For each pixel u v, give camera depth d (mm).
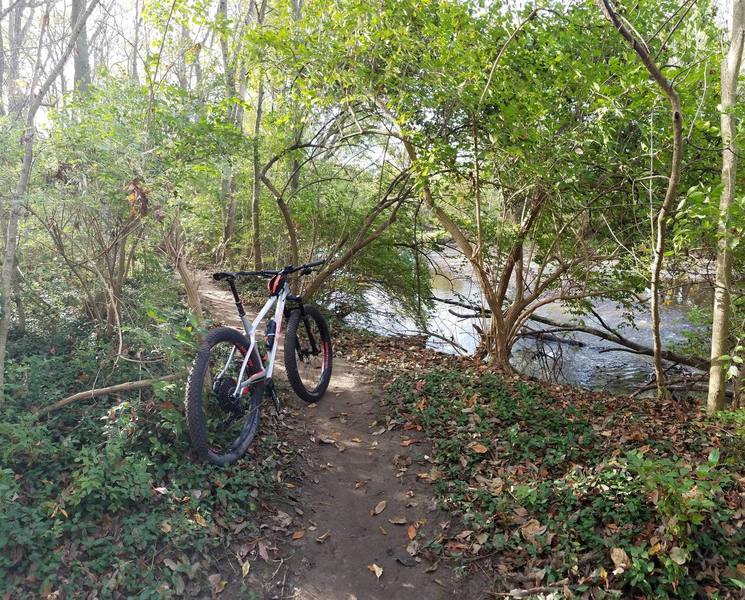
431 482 4375
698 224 5723
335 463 4691
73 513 3260
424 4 6820
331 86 7520
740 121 5727
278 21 7777
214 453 3984
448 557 3602
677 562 3059
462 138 7176
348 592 3350
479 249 7504
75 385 4660
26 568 2922
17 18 6730
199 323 4477
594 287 8391
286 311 5469
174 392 4219
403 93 6730
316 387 5805
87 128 4641
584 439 4781
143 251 6062
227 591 3193
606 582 3152
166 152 4863
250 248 13172
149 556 3188
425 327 11586
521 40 6668
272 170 11227
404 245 10531
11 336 5527
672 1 6645
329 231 10539
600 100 5559
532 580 3332
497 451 4668
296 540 3695
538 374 10328
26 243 5508
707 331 8656
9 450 3408
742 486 3904
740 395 6109
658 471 3424
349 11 6770
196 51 5699
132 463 3588
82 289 6270
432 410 5410
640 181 6445
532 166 6141
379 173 9938
